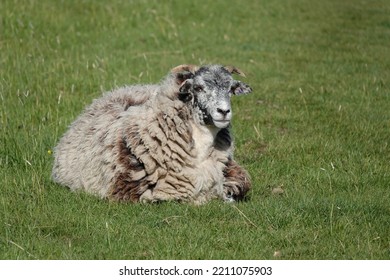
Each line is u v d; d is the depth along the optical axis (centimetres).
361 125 3027
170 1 5562
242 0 6188
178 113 2077
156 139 2072
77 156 2261
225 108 2020
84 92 3294
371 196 2205
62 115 2936
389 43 5078
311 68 4197
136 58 4109
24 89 3183
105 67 3738
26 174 2319
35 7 4572
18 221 1930
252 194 2242
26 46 3962
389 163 2572
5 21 4212
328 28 5497
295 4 6356
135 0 5331
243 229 1906
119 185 2095
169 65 4003
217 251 1788
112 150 2120
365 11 6266
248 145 2780
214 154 2131
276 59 4394
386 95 3616
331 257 1772
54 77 3469
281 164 2533
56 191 2194
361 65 4306
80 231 1880
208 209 2014
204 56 4319
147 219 1948
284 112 3256
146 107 2139
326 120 3125
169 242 1817
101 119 2252
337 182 2344
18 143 2539
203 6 5669
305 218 1998
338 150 2692
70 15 4728
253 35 5047
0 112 2834
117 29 4709
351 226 1934
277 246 1845
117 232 1866
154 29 4847
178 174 2075
